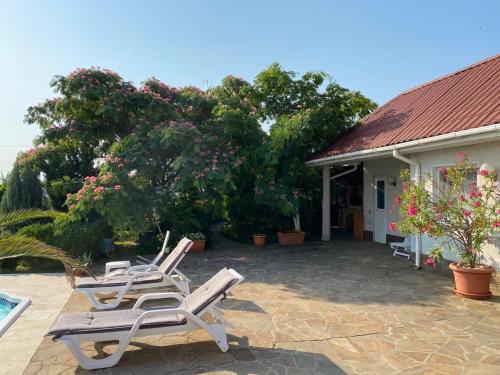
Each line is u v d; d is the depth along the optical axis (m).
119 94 11.79
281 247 13.23
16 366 4.36
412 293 7.21
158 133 11.27
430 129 8.55
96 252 11.49
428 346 4.77
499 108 7.21
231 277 4.77
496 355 4.50
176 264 7.17
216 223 20.72
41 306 6.70
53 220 12.09
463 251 7.28
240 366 4.30
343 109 16.20
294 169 13.80
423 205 7.45
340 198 18.72
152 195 11.96
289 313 6.10
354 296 7.05
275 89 15.78
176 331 4.54
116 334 4.30
